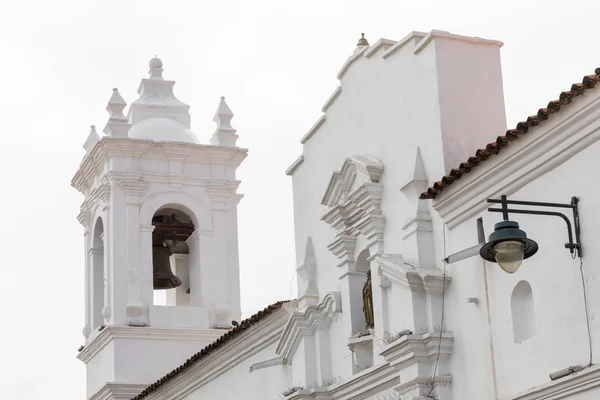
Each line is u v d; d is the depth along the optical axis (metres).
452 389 21.66
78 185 41.78
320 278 26.72
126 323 38.28
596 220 18.53
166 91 42.16
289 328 26.77
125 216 39.22
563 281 19.08
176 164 40.22
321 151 27.08
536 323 19.62
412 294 22.28
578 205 18.88
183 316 38.81
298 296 26.97
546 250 19.48
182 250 41.53
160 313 38.62
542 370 19.39
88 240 41.31
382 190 24.22
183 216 40.72
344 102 26.17
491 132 22.88
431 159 22.77
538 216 19.69
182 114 41.69
